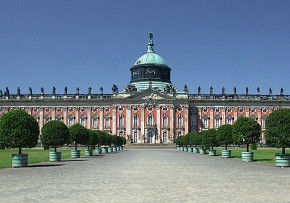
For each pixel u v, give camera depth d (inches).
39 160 2096.5
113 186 952.9
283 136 1599.4
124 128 5816.9
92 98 5905.5
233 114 5841.5
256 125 2143.2
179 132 5807.1
